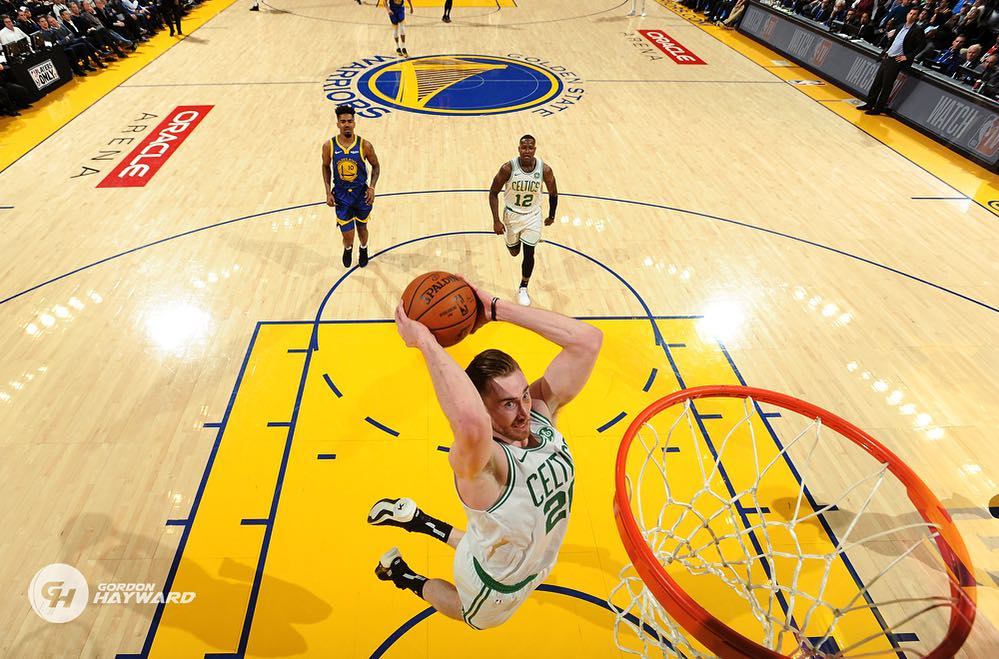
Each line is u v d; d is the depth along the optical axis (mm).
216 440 4305
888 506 3998
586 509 3926
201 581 3477
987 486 4164
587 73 11891
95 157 8133
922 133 9484
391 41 13578
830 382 4953
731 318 5609
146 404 4555
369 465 4164
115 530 3715
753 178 8102
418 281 2141
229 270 6004
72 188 7367
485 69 11914
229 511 3848
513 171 5090
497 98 10539
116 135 8789
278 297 5672
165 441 4281
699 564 3590
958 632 2455
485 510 1974
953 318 5688
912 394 4863
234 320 5383
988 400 4824
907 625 3338
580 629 3312
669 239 6746
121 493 3932
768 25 13875
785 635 3277
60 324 5277
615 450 4320
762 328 5504
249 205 7105
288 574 3525
